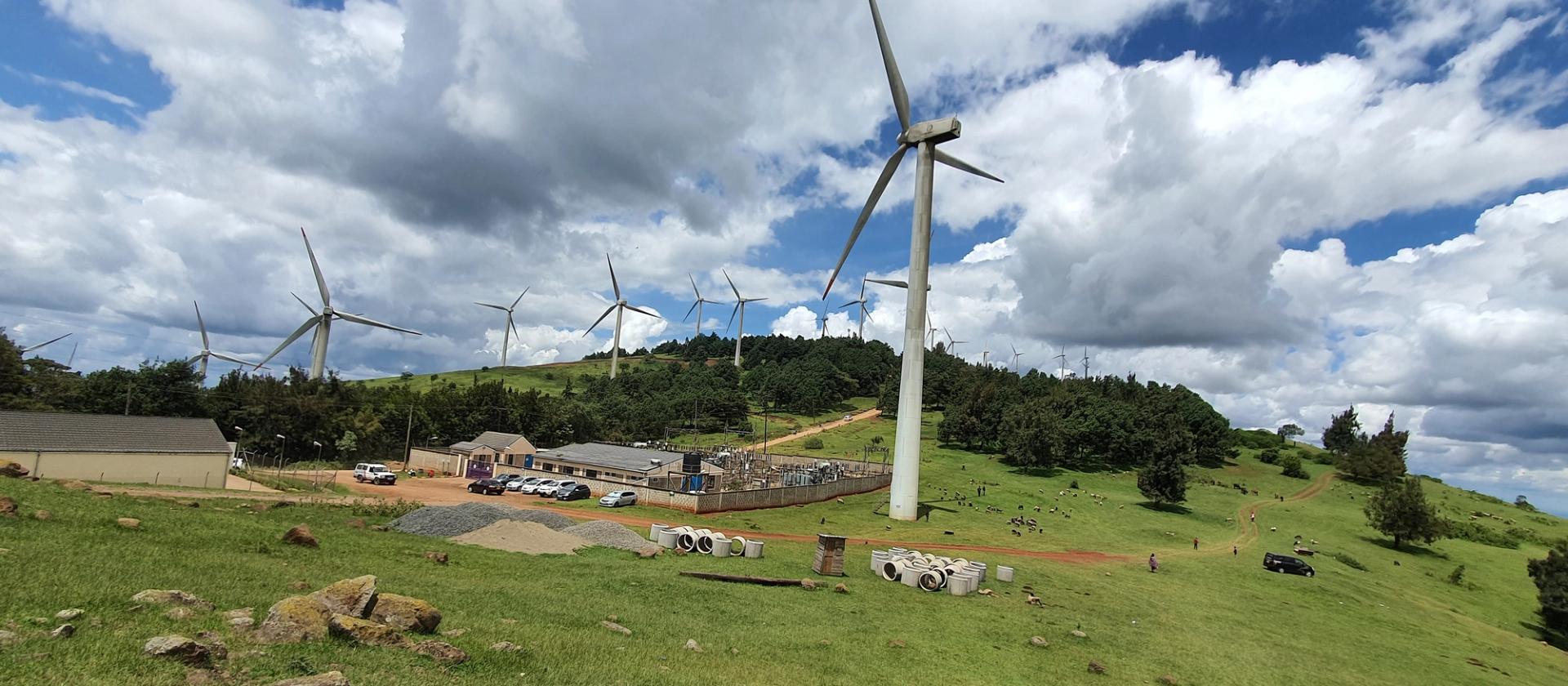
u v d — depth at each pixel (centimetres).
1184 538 8156
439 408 12381
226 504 4475
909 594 3712
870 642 2667
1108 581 5059
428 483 8738
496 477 8519
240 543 2758
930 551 5875
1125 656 3005
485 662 1627
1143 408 15312
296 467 9519
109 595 1662
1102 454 13888
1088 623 3528
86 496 3472
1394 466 13812
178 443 6359
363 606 1677
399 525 4075
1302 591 5625
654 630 2350
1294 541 8688
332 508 4712
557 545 3884
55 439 5738
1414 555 8581
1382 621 4931
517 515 4338
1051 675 2594
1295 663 3372
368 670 1388
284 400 10238
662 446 14350
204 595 1842
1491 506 13375
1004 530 7494
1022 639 3041
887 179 8600
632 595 2886
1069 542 7156
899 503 7694
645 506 7044
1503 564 8656
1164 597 4666
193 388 10094
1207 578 5753
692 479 8625
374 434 11200
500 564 3241
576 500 7406
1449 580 7444
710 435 17000
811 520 7025
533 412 13375
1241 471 14312
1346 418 17112
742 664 2116
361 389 13088
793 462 11925
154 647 1293
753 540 4631
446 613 2081
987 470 12438
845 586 3584
